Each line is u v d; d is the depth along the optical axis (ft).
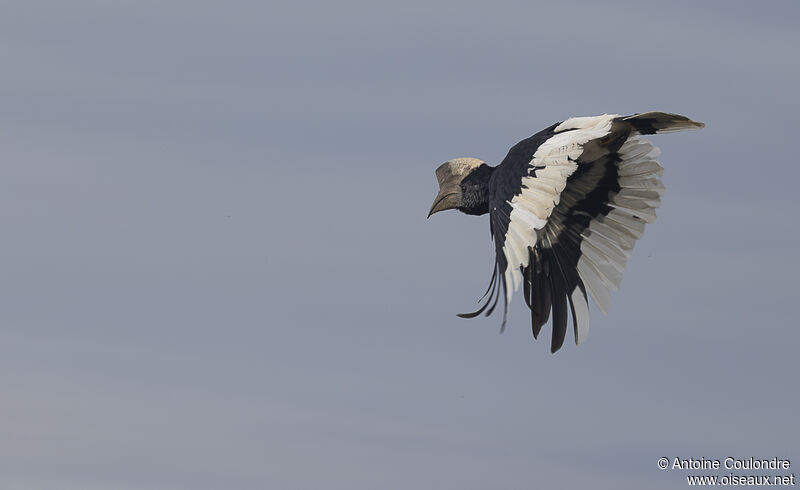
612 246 51.52
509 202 48.70
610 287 51.42
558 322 50.98
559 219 51.44
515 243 47.83
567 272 51.31
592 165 50.62
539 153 48.67
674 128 49.73
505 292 47.16
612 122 49.14
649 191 50.85
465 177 55.26
